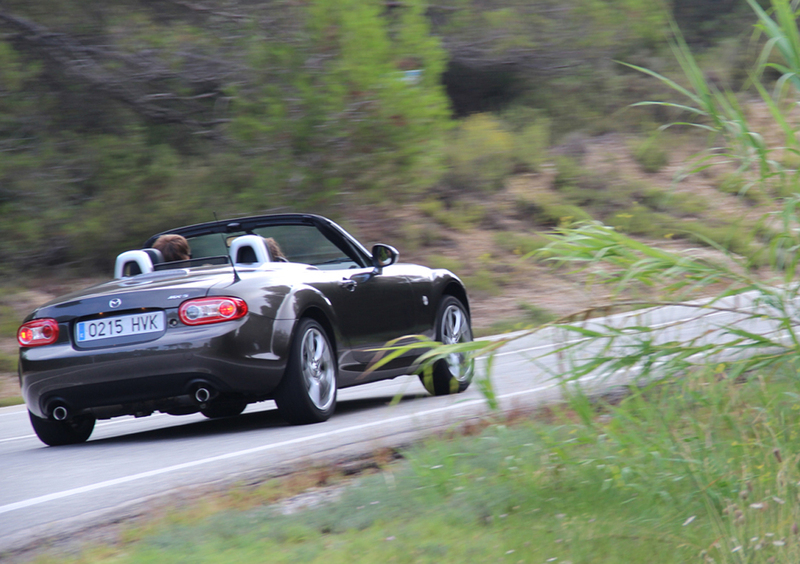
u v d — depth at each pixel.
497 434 9.91
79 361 12.80
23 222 38.91
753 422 8.19
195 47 40.22
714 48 53.62
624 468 7.93
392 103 36.59
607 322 8.55
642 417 8.47
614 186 48.47
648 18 55.81
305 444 11.80
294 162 37.47
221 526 7.84
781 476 7.12
